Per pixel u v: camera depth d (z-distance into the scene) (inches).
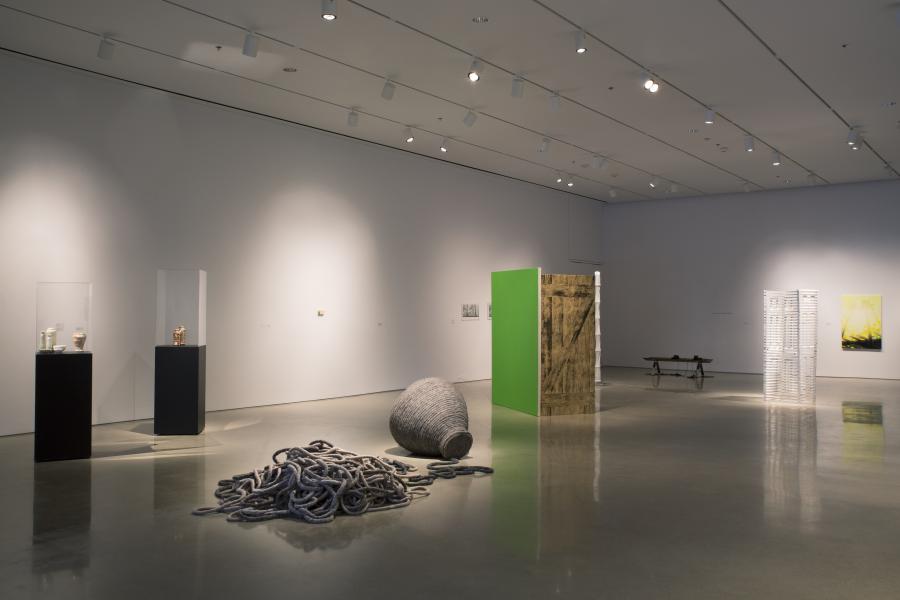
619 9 307.4
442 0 298.8
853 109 455.2
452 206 631.8
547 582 169.9
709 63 373.1
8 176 358.6
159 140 419.2
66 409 307.0
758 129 505.0
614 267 855.1
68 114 380.5
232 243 455.8
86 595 161.5
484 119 482.6
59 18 317.1
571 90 418.3
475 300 656.4
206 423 402.9
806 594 163.6
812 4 301.6
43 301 307.7
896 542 201.0
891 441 359.3
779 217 756.0
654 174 675.4
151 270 414.3
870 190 709.3
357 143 540.7
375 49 354.6
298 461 243.8
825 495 252.8
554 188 760.3
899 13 308.7
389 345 566.3
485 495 251.6
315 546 195.0
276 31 332.5
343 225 528.4
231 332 455.2
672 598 160.9
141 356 410.0
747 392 574.6
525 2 301.0
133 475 278.4
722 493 255.0
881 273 703.7
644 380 672.4
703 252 799.7
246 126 465.1
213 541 199.2
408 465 290.8
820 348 729.6
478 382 645.3
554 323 451.5
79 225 383.9
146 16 315.3
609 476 281.3
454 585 167.6
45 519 219.9
